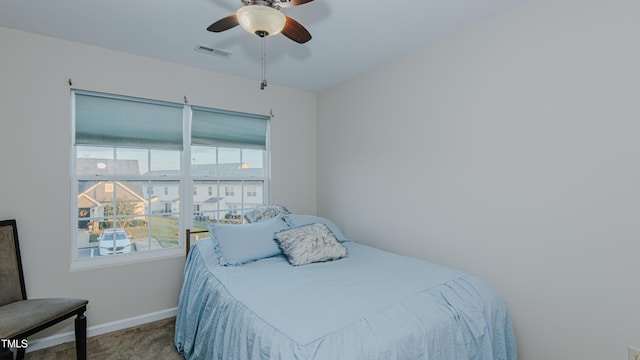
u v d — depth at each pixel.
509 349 1.79
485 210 2.17
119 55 2.68
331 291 1.69
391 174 2.88
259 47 2.60
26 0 1.92
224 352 1.53
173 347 2.36
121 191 2.81
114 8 2.02
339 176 3.51
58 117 2.44
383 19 2.15
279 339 1.24
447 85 2.41
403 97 2.76
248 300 1.60
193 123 3.10
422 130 2.60
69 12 2.07
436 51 2.49
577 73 1.74
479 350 1.56
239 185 3.43
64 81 2.46
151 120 2.88
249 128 3.45
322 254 2.32
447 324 1.48
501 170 2.08
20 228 2.30
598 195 1.68
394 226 2.85
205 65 2.99
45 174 2.39
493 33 2.12
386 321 1.38
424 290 1.69
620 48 1.60
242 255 2.30
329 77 3.30
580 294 1.74
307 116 3.82
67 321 2.46
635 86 1.56
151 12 2.07
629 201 1.58
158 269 2.83
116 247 2.78
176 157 3.07
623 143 1.59
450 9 2.04
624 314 1.59
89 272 2.54
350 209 3.35
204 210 3.21
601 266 1.67
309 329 1.28
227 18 1.60
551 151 1.85
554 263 1.84
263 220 2.95
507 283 2.06
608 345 1.65
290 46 2.58
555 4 1.83
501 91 2.08
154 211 2.95
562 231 1.81
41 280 2.37
